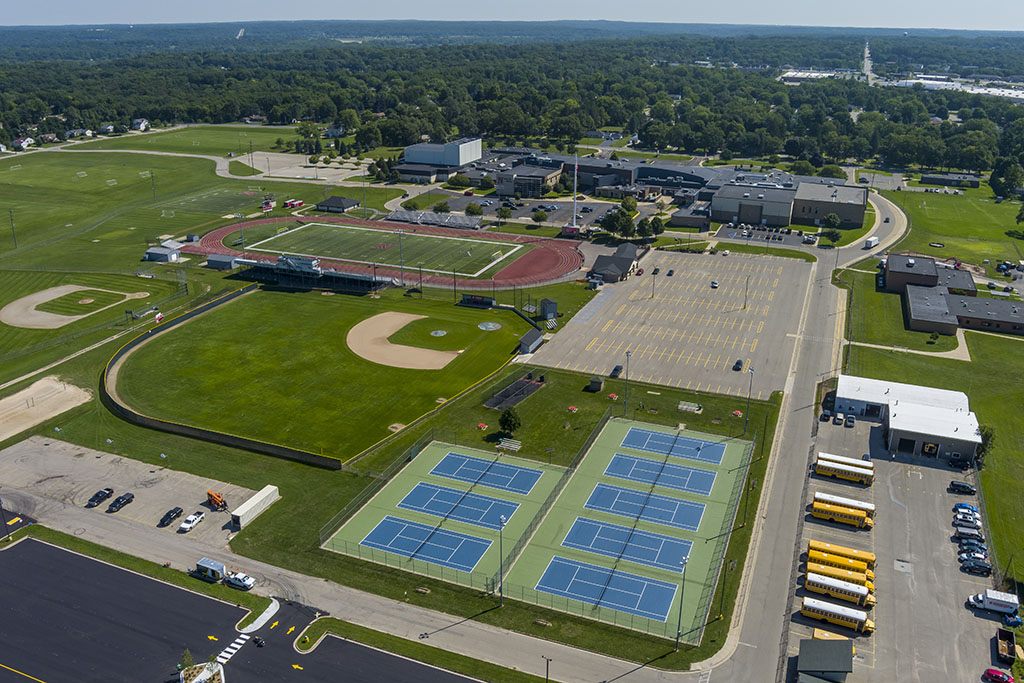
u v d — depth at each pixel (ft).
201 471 427.74
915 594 335.47
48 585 341.62
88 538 372.79
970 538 367.45
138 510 394.11
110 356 568.41
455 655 304.71
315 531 379.14
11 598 334.03
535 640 312.71
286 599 334.24
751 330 616.39
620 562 358.84
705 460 438.40
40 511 392.68
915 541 368.48
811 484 414.62
